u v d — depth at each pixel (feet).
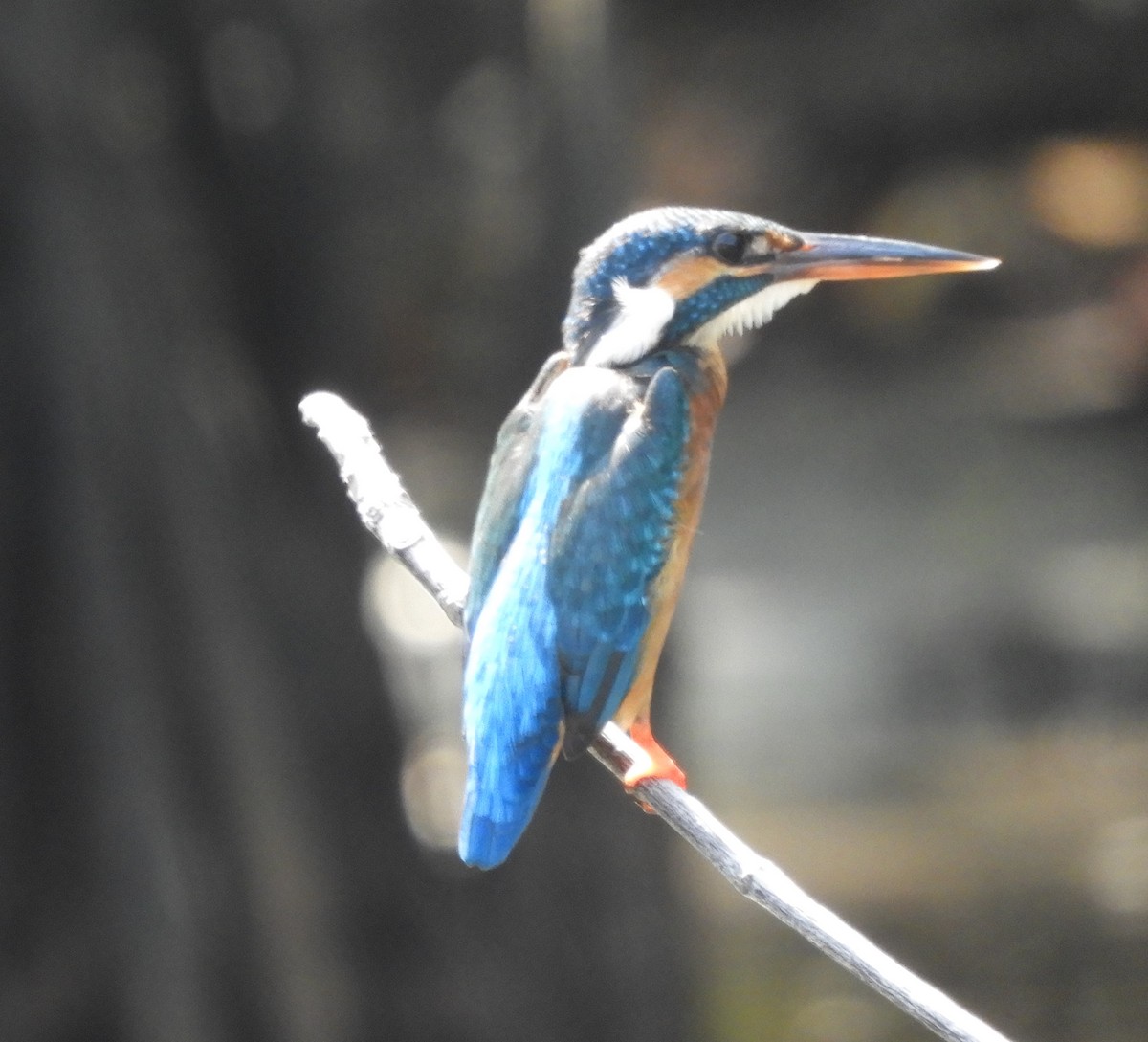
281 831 38.50
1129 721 75.20
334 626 41.50
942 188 127.75
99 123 37.24
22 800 37.68
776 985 56.70
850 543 94.38
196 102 41.50
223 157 42.06
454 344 67.21
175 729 37.60
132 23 40.45
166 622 37.63
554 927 39.91
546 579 19.93
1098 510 95.55
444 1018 40.68
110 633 37.24
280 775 38.75
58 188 36.70
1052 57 123.65
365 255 45.60
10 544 37.19
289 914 38.58
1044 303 126.11
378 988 40.81
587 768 39.58
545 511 20.35
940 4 124.36
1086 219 126.52
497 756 19.02
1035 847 63.93
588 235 38.63
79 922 38.06
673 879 40.52
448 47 43.39
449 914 41.52
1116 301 120.16
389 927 41.22
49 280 36.76
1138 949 56.29
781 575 90.22
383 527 20.83
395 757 42.22
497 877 41.14
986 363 122.93
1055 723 76.07
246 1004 38.14
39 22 36.42
